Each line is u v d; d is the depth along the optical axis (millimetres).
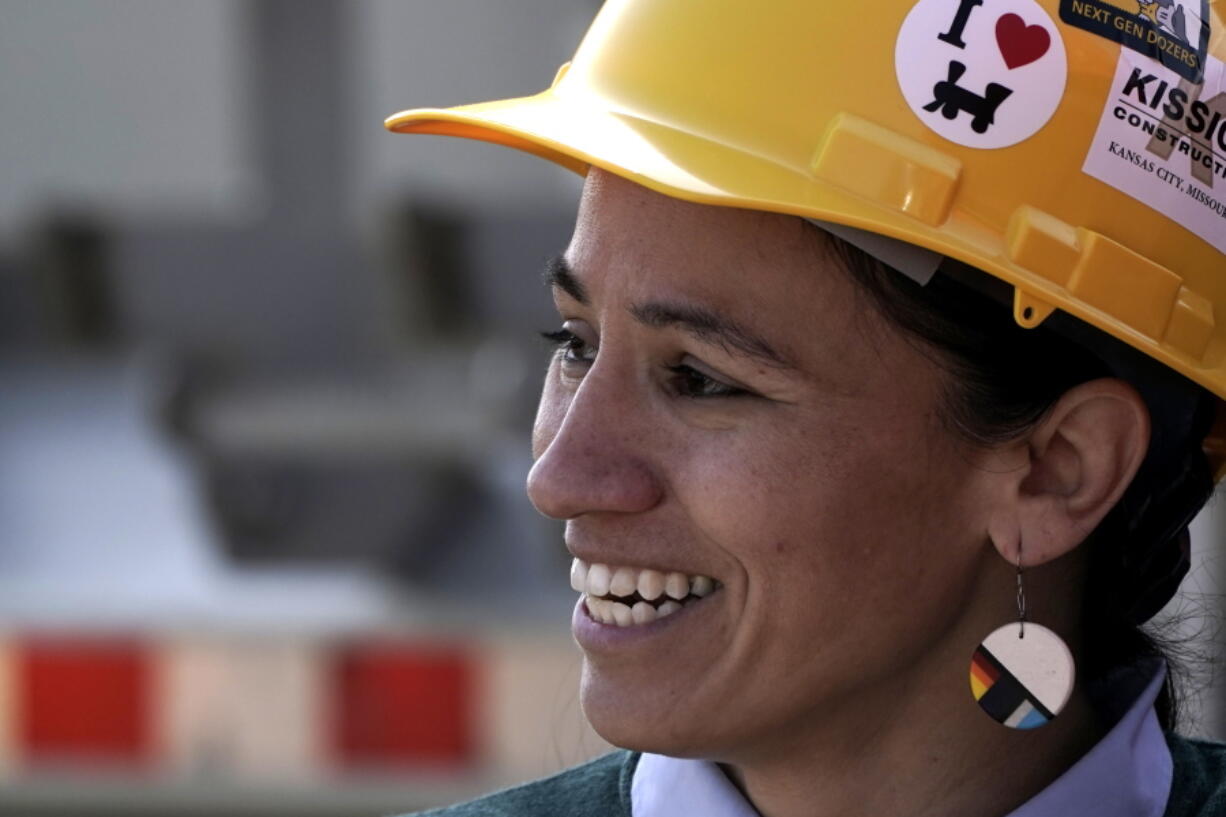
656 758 3250
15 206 7289
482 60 6867
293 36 7055
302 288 7215
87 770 7273
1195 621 3715
